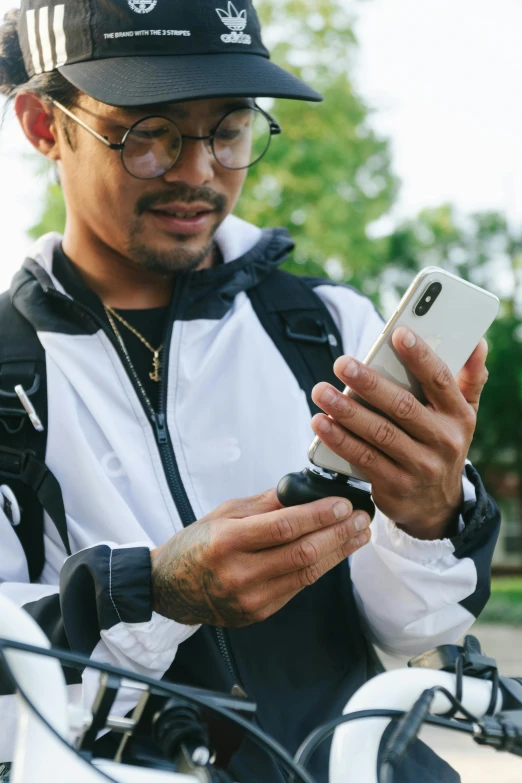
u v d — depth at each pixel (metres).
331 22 12.91
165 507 1.48
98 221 1.54
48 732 0.74
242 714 0.84
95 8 1.47
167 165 1.45
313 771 1.35
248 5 1.54
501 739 0.87
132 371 1.55
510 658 9.33
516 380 21.77
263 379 1.56
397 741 0.81
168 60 1.45
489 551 1.39
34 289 1.59
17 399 1.49
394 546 1.35
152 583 1.25
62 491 1.47
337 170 12.75
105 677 0.79
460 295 1.15
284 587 1.21
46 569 1.49
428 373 1.13
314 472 1.18
